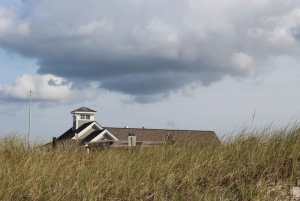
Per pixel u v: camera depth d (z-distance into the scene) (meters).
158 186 6.87
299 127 8.01
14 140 11.59
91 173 7.93
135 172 7.69
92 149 11.52
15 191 7.19
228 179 6.95
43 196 7.00
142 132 36.09
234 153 7.76
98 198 6.77
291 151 7.36
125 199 6.76
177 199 6.44
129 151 9.63
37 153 10.35
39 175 7.83
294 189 6.30
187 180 6.91
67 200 6.76
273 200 5.94
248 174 6.92
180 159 8.09
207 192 6.34
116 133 35.41
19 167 8.45
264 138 8.10
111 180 7.31
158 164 7.84
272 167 6.98
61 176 7.82
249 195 6.12
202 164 7.43
